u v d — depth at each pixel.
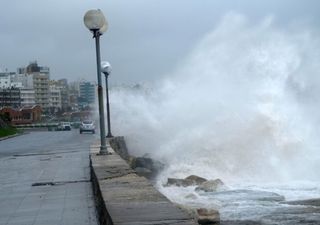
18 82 167.38
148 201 6.34
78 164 16.36
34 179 12.76
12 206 8.80
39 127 94.56
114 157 13.98
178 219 5.13
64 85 195.50
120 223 5.01
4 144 36.09
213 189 14.84
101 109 15.08
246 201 12.76
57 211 8.15
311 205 12.02
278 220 10.27
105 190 7.45
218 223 9.99
